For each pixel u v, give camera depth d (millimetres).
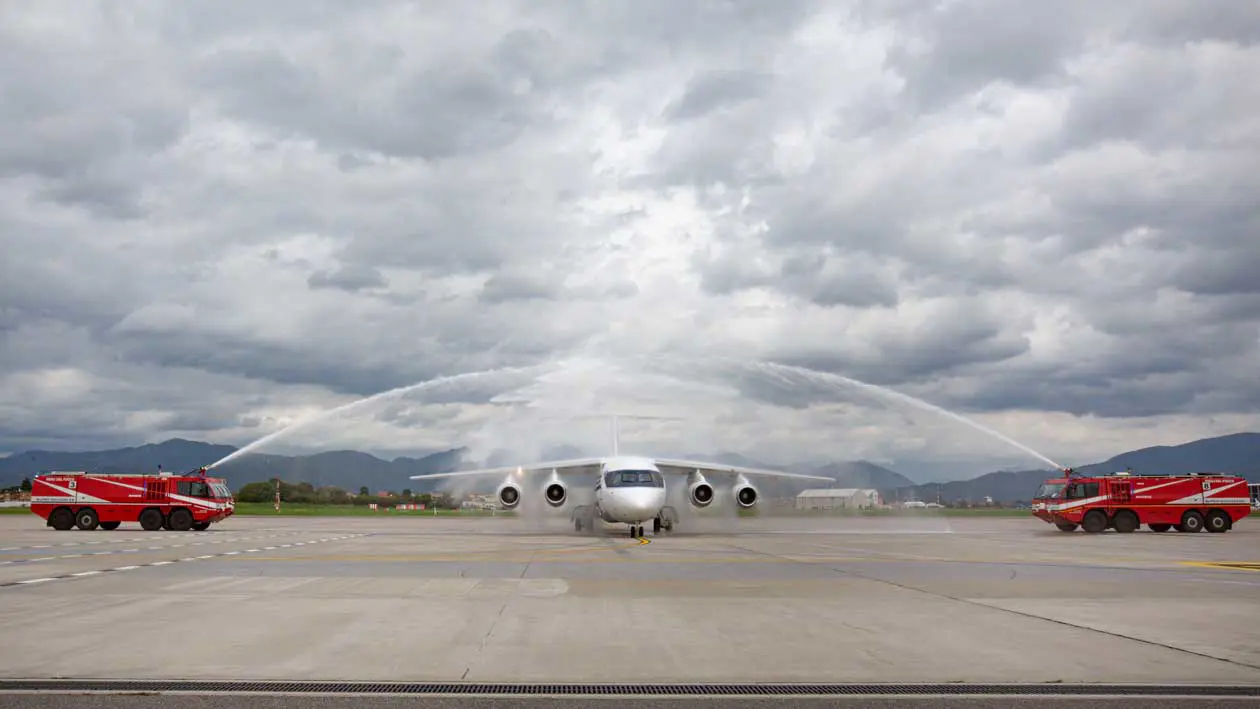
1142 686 9391
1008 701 8797
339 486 102562
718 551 29312
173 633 12289
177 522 41781
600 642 11727
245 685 9305
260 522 58406
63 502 41438
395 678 9648
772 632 12531
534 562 24219
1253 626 13125
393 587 17812
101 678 9570
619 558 25844
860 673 9977
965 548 31203
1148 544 33969
